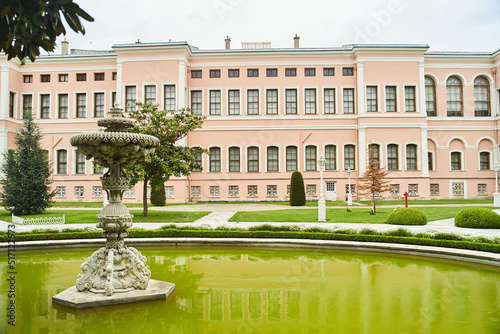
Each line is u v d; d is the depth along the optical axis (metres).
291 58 32.75
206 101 32.69
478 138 33.03
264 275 8.71
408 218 15.45
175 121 20.11
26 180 21.39
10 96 31.81
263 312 6.19
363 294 7.18
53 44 4.13
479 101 33.59
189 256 11.22
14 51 4.07
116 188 7.05
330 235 12.73
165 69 30.97
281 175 32.34
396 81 31.88
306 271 9.13
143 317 5.96
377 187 21.05
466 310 6.25
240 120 32.53
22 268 9.51
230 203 30.47
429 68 33.16
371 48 31.66
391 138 31.67
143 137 6.72
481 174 32.94
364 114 31.67
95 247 12.57
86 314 6.07
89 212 22.06
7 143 30.81
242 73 32.75
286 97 32.91
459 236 11.11
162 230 13.50
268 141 32.50
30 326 5.56
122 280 6.93
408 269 9.34
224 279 8.33
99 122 7.21
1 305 6.50
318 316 5.99
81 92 32.69
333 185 32.38
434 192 32.78
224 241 12.77
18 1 3.59
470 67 33.22
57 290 7.41
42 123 32.53
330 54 32.62
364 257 10.95
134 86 31.20
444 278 8.40
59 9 3.81
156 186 19.81
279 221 17.31
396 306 6.47
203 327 5.54
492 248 10.05
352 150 32.50
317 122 32.53
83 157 32.22
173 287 7.36
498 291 7.34
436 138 33.00
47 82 32.91
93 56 32.41
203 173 32.31
